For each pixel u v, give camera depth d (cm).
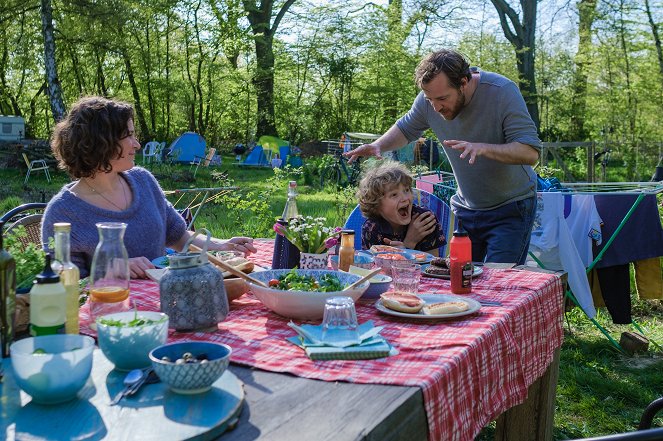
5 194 1230
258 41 2791
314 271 191
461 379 141
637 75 2398
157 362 112
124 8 2220
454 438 136
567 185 445
